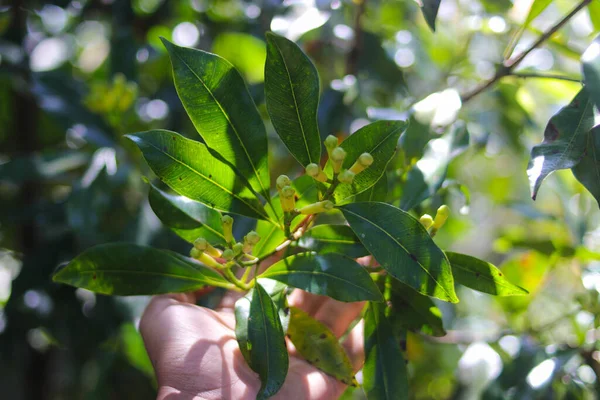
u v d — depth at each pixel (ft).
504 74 1.59
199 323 1.41
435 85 2.27
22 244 2.33
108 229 2.00
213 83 1.12
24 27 2.18
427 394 2.36
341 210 1.12
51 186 2.46
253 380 1.33
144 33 2.31
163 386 1.31
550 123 1.16
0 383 2.36
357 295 1.12
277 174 2.17
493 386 1.59
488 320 2.23
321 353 1.27
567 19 1.47
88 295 2.09
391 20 2.32
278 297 1.19
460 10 2.26
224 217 1.16
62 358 2.56
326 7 1.66
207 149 1.15
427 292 1.08
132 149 1.99
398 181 1.39
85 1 2.20
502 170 2.74
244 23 2.25
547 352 1.61
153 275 1.24
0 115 2.43
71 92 2.03
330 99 1.84
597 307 1.65
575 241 1.86
